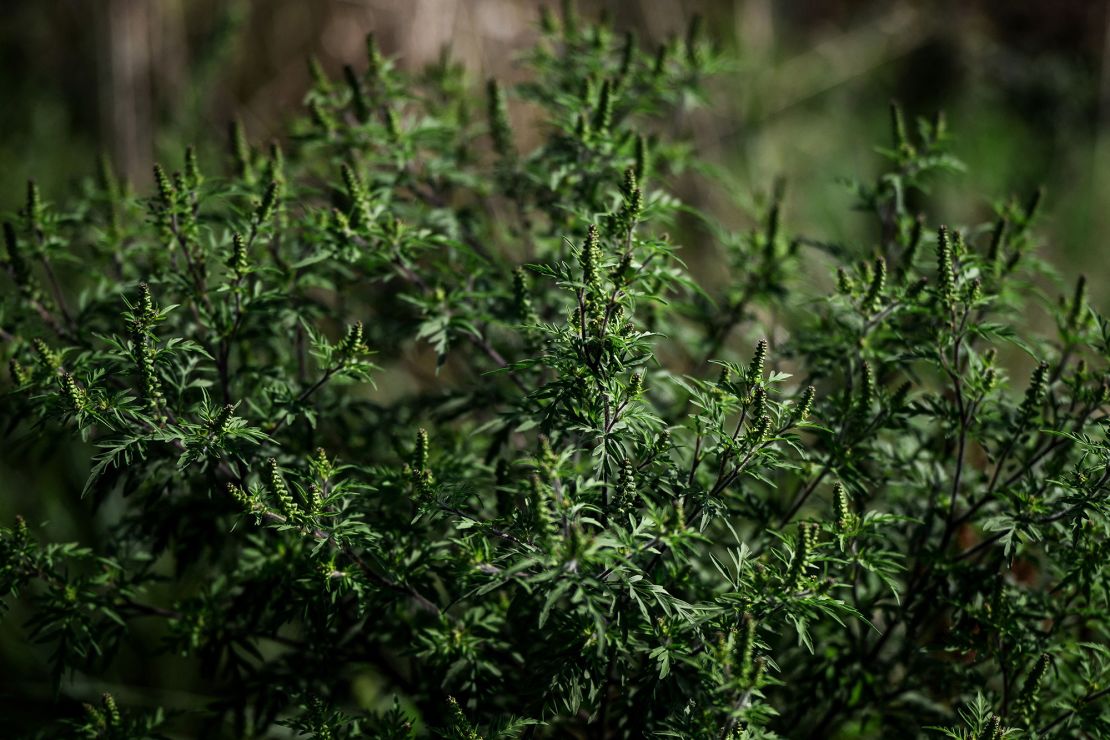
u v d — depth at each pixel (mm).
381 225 3803
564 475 2918
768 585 3084
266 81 9062
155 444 3469
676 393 4547
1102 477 3230
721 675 2891
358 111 4320
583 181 4109
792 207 9359
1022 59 10992
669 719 3020
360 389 6223
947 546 3789
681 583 3525
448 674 3445
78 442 6117
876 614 4422
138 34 8289
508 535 3191
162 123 7332
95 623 3701
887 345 4008
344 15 8828
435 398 4246
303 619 3467
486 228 4777
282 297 3590
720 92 9680
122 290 3916
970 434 3717
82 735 3506
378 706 4957
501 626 3945
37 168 8242
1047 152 10266
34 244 4012
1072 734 3564
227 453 3236
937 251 3426
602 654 2801
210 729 3980
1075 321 3910
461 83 5055
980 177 9953
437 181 4656
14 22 9539
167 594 5863
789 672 4105
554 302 4297
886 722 3984
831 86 10891
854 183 4449
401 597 3561
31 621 3508
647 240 3215
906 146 4281
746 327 4824
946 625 4410
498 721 3236
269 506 3266
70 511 6070
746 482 3988
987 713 3391
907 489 4238
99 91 8930
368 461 4289
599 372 3137
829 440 3635
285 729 4797
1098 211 9672
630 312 3406
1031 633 3697
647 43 9375
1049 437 4094
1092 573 3371
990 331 3400
